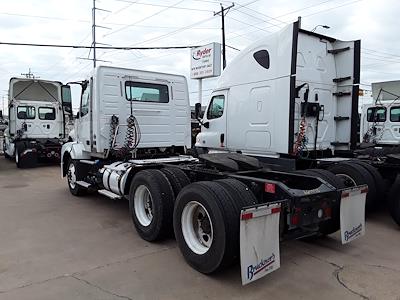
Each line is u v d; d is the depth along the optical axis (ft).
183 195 14.71
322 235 17.51
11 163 55.47
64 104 54.44
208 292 12.39
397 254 16.02
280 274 13.87
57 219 21.80
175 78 26.50
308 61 24.35
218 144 28.73
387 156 23.17
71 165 29.17
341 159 23.89
